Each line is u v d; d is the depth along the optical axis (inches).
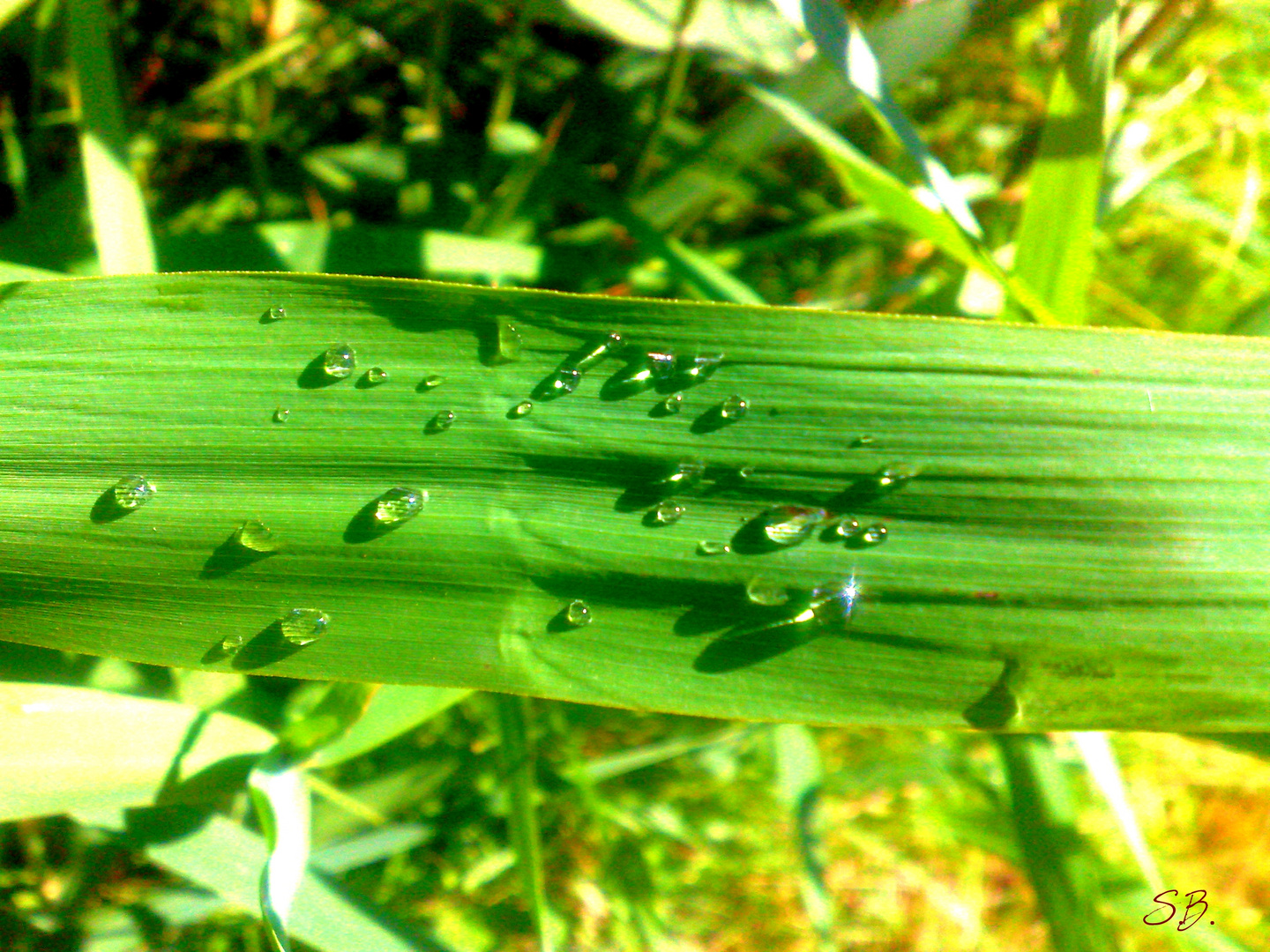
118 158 4.6
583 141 6.2
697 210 6.2
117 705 4.0
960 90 6.9
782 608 3.7
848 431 3.7
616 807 5.8
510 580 3.8
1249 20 6.2
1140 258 7.2
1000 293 5.3
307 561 3.8
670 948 5.8
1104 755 4.5
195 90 6.3
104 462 3.8
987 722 3.7
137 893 5.4
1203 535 3.6
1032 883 4.9
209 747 4.2
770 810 6.1
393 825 5.3
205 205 6.2
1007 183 6.4
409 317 3.8
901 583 3.7
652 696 3.7
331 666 3.8
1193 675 3.6
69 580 3.8
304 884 4.4
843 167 4.8
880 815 6.3
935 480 3.7
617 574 3.8
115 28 6.0
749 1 6.1
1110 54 4.1
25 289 3.9
